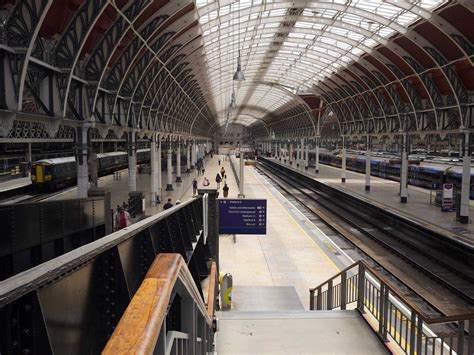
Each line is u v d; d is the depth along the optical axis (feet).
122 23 52.95
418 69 95.66
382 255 77.61
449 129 94.02
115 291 9.63
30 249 26.71
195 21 79.41
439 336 19.62
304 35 118.93
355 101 151.12
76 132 53.26
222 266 59.93
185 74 117.08
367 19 87.92
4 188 105.09
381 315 23.77
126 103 73.56
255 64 154.81
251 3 87.20
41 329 5.78
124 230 10.81
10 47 34.91
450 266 66.64
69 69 44.09
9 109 35.22
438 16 73.41
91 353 8.21
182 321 10.14
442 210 100.78
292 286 51.42
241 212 51.44
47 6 34.99
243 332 25.16
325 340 23.99
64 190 124.16
